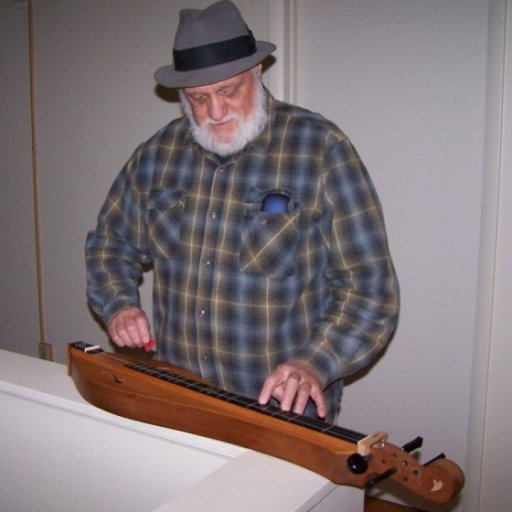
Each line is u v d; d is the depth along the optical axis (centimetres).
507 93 166
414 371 214
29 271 302
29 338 309
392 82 204
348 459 85
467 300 202
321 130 138
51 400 124
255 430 96
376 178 212
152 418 109
